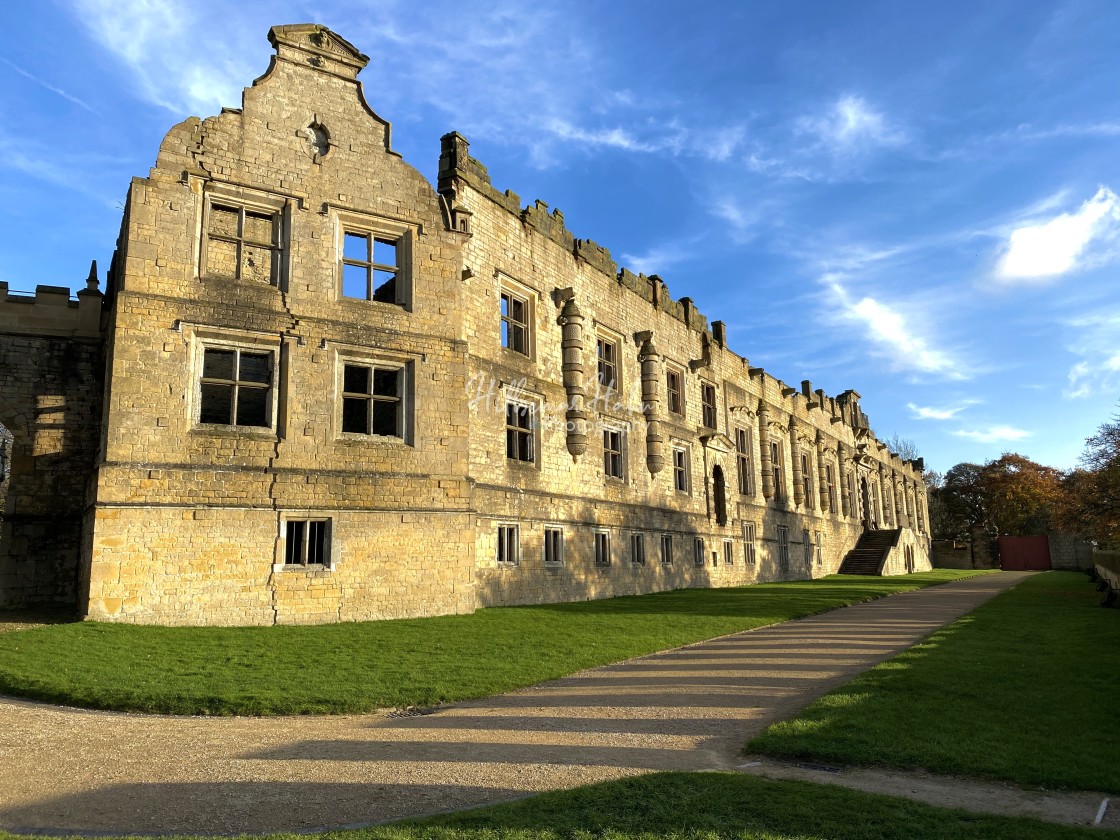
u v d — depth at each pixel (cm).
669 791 710
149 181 1867
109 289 2470
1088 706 1052
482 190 2598
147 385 1789
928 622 2138
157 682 1202
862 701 1088
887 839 609
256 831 631
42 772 788
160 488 1766
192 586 1766
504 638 1730
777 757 868
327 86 2169
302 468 1942
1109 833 634
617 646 1688
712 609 2483
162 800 705
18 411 2186
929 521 9650
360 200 2156
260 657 1434
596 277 3228
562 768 812
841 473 6216
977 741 895
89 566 1720
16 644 1418
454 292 2272
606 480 3116
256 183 2008
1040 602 2697
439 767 811
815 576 5253
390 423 2230
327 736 952
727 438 4222
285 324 1978
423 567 2073
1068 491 3153
